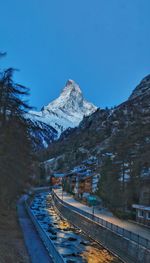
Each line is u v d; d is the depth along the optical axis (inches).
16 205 2920.8
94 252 1628.9
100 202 3115.2
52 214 3238.2
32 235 1432.1
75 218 2566.4
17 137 1470.2
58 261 890.7
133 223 2044.8
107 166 3083.2
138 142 2864.2
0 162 1227.9
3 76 1248.2
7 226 1558.8
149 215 1904.5
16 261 955.3
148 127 3112.7
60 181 7411.4
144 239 1296.8
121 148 2714.1
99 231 1905.8
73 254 1545.3
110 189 2760.8
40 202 4552.2
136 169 2388.0
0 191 1476.4
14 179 1518.2
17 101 1309.1
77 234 2138.3
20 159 1609.3
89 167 5305.1
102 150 7027.6
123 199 2380.7
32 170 2290.8
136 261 1336.1
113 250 1620.3
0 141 1226.6
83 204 3472.0
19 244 1202.0
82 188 4156.0
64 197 4520.2
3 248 1064.2
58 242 1827.0
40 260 999.0
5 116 1294.3
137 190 2285.9
